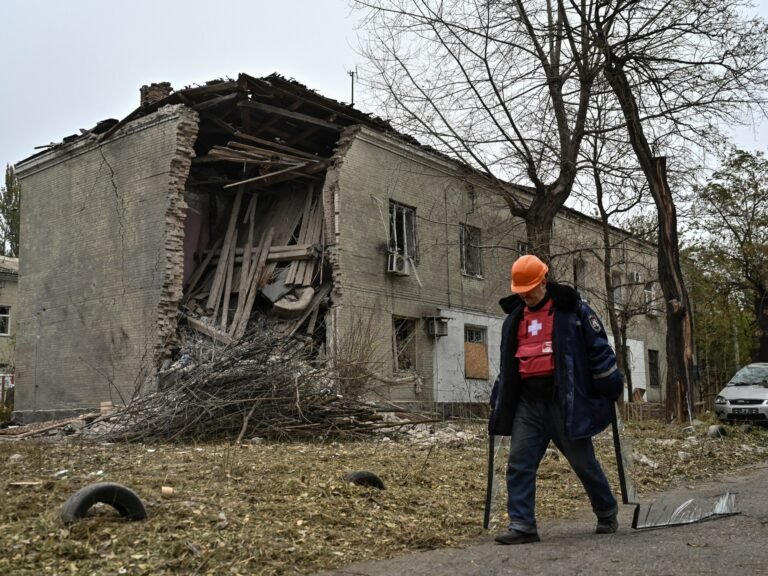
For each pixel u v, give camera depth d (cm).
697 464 974
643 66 1647
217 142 1902
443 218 2086
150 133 1745
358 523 504
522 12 1639
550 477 784
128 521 466
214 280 1783
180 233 1705
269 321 1714
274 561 407
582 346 469
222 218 1919
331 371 1207
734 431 1446
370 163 1838
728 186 2798
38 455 830
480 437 1205
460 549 450
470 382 2109
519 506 468
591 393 470
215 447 969
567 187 1738
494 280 2270
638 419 1809
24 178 2080
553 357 468
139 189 1752
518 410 484
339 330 1680
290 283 1716
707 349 3394
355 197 1778
